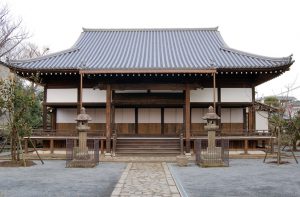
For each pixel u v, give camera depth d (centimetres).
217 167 1825
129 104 2588
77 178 1454
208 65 2523
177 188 1202
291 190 1178
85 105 2692
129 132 2769
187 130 2445
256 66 2462
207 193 1125
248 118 2952
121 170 1716
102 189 1201
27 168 1795
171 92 2612
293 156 2266
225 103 2648
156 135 2700
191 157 2319
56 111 2819
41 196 1081
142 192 1134
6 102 1925
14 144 1969
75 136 2556
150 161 2094
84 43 3269
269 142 2598
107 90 2488
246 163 2020
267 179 1417
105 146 2580
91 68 2378
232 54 2875
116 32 3594
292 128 2767
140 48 3152
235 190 1177
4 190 1178
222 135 2558
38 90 4466
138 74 2414
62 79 2719
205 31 3575
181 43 3281
